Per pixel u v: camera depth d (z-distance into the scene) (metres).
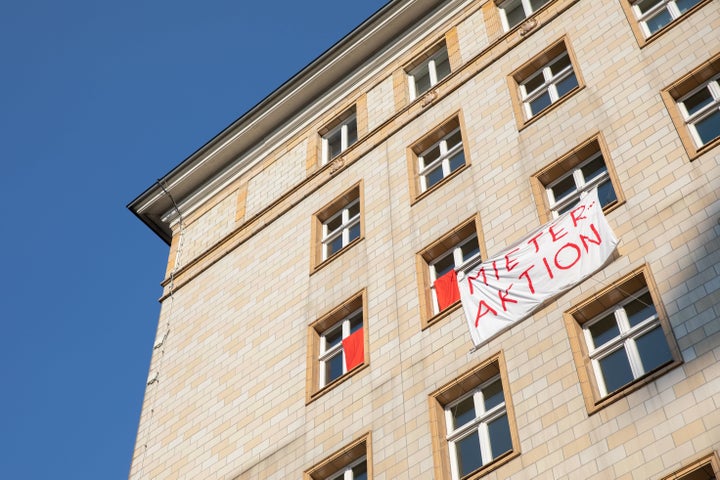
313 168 35.81
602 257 22.53
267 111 38.78
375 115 35.09
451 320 24.73
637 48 27.31
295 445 25.78
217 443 28.27
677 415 18.61
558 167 26.05
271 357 29.36
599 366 21.19
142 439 30.89
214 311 33.66
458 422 22.95
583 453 19.36
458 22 35.34
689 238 21.44
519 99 29.91
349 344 27.14
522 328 22.83
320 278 30.22
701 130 24.14
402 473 22.33
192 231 39.03
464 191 27.97
